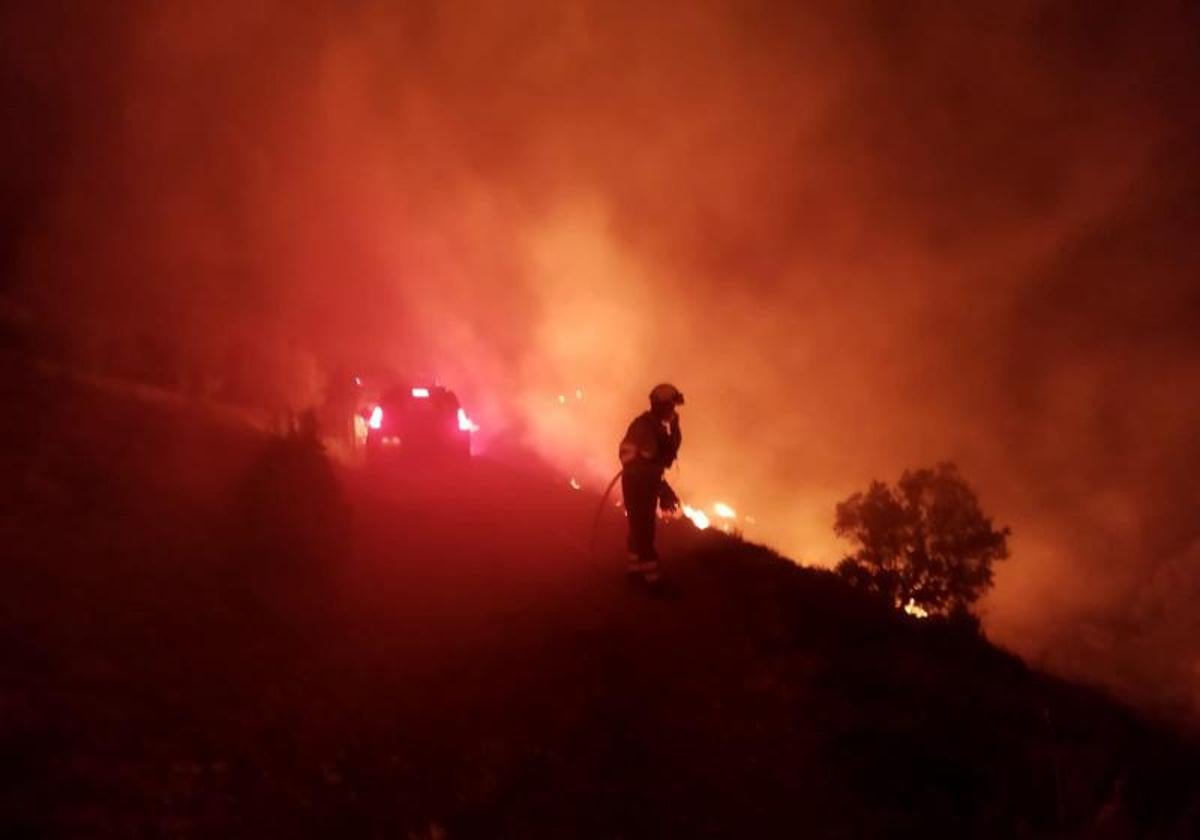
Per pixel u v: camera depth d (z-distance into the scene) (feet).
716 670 28.89
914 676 30.78
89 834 17.01
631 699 26.17
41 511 29.81
